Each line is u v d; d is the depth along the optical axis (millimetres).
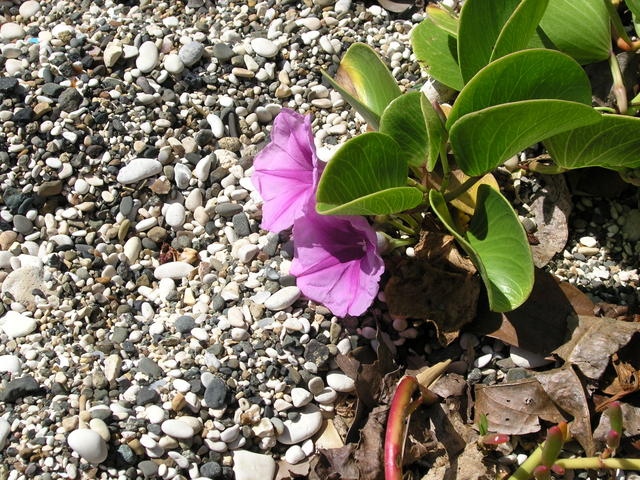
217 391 417
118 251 481
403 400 385
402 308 427
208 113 510
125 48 521
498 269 389
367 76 452
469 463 399
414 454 397
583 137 389
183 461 411
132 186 490
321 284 397
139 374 431
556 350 413
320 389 429
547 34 441
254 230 479
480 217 408
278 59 528
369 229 377
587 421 392
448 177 413
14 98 503
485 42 410
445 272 423
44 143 494
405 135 409
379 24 541
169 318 454
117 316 460
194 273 469
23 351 444
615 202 464
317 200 364
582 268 451
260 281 454
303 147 397
